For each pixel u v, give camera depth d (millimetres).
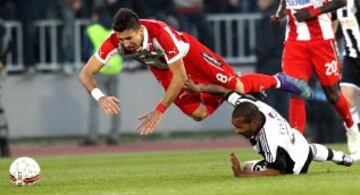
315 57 31266
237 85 28219
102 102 26516
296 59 31297
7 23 56562
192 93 28172
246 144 50750
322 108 48781
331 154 26109
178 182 25656
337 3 30547
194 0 55750
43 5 57062
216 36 57094
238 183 23891
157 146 51562
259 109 24828
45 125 56844
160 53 26594
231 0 57656
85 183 26812
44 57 57125
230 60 57062
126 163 36906
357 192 21562
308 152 25344
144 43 26156
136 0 53469
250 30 57312
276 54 49219
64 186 25844
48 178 29422
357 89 33656
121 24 25781
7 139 47094
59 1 56625
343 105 31797
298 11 30891
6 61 53688
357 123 33688
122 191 23688
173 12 55500
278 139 24781
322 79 31516
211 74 28141
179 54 25953
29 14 56562
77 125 56719
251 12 57500
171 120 56094
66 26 56469
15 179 26125
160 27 26125
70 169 34156
